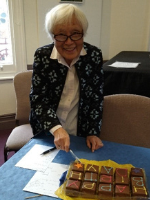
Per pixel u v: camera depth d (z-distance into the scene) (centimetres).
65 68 106
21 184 79
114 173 83
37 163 91
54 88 110
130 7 298
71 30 92
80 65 108
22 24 242
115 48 315
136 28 310
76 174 80
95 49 112
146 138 123
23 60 257
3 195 74
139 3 298
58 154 97
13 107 269
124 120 127
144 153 98
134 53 285
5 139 250
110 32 305
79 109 116
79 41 96
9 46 251
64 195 74
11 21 240
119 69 180
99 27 288
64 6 91
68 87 111
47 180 81
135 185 74
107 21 297
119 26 305
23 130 174
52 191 76
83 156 96
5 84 255
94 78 116
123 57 252
